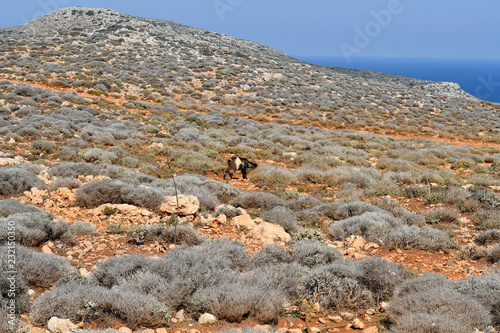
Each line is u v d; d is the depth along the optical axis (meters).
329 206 13.18
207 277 6.16
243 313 5.43
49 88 39.25
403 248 9.82
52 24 101.69
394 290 6.44
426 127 41.88
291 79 61.16
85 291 5.45
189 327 5.16
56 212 10.94
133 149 22.23
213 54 71.44
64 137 22.72
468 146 31.81
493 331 5.15
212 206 12.61
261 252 8.28
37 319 4.86
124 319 5.16
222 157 23.14
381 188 17.02
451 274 8.12
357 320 5.48
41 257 6.39
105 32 75.00
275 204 13.56
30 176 12.86
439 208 13.18
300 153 25.44
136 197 12.03
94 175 15.65
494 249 8.92
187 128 29.81
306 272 7.16
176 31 104.31
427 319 4.80
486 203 13.60
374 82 75.44
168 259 6.70
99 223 10.42
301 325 5.51
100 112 31.95
